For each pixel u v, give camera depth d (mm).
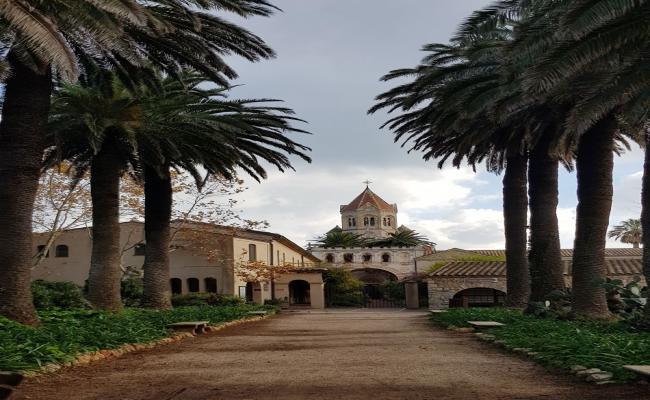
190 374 8562
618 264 35062
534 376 7984
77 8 10844
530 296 19812
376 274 73375
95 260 19375
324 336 16062
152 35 14000
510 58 12102
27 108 13328
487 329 15156
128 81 16078
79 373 8531
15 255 12883
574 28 9352
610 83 11430
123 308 20031
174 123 19281
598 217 16469
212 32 15812
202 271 42719
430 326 20016
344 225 94375
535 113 17469
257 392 7043
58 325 12211
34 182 13391
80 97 17953
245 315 24062
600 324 14750
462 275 36688
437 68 19062
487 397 6543
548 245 19625
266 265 44969
